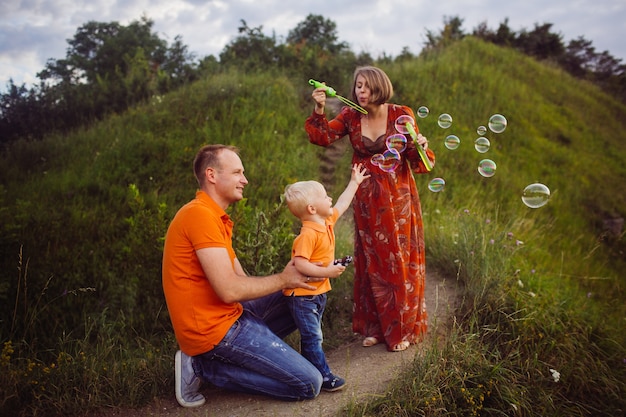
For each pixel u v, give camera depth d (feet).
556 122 46.09
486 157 35.70
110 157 29.30
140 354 12.78
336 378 10.32
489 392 10.83
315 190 10.25
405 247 11.95
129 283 16.19
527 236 26.48
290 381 9.70
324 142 12.13
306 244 9.96
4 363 10.50
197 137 30.71
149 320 15.08
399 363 11.40
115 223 21.61
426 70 47.01
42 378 10.54
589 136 46.39
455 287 16.01
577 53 75.56
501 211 29.45
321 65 46.29
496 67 54.65
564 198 35.53
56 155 32.24
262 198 24.09
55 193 25.58
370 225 11.95
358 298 12.62
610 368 13.62
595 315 15.81
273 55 49.52
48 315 14.97
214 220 9.37
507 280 15.26
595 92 59.31
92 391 10.27
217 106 35.01
